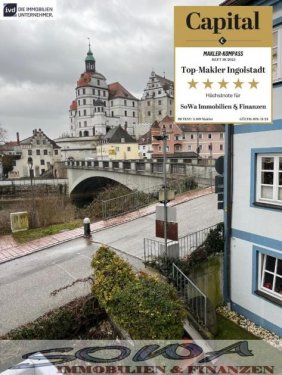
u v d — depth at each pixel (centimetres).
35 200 1772
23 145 7419
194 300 700
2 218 1480
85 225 1228
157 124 6900
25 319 654
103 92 9319
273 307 724
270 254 723
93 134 8612
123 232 1255
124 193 2186
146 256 938
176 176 2297
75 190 4312
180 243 991
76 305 646
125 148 6650
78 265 941
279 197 710
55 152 7688
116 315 580
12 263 990
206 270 845
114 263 679
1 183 5238
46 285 813
